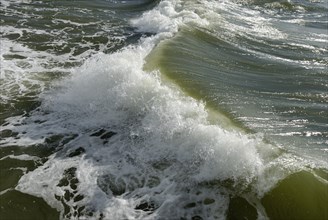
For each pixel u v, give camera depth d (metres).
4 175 7.06
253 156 7.08
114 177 7.03
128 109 8.80
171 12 15.68
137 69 9.80
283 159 7.32
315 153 7.68
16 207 6.36
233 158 7.02
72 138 8.12
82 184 6.87
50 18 14.80
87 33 13.76
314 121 8.93
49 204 6.44
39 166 7.32
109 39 13.40
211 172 6.96
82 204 6.45
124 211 6.29
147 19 14.88
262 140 7.91
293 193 6.59
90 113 8.88
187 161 7.25
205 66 11.37
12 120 8.64
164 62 11.09
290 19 16.91
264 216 6.26
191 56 11.89
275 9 18.20
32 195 6.61
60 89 9.80
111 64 9.99
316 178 6.87
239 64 11.90
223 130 7.84
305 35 14.81
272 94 10.14
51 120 8.70
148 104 8.76
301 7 18.69
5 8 15.31
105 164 7.37
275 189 6.66
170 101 8.72
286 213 6.31
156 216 6.20
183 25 14.33
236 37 13.97
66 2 16.67
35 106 9.15
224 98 9.56
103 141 8.02
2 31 13.17
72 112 8.95
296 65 12.05
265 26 15.51
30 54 11.73
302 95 10.18
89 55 12.00
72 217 6.20
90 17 15.35
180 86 9.86
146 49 12.05
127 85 9.12
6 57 11.36
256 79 10.97
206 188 6.73
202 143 7.38
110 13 16.05
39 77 10.37
